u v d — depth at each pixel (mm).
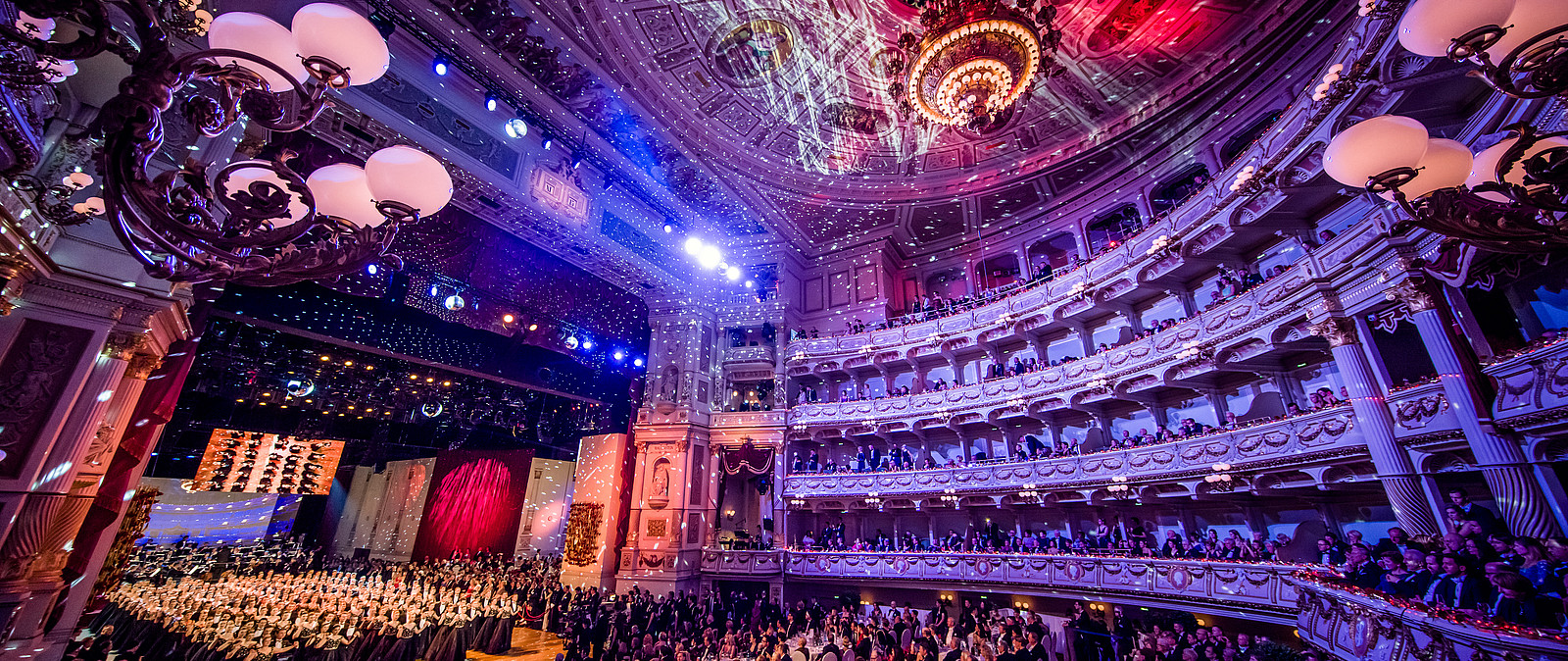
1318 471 12906
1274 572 12531
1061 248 23703
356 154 14742
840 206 23812
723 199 23172
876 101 18453
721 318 25984
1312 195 13852
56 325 7156
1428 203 3805
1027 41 12227
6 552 6574
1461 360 10133
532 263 19688
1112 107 18234
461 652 14508
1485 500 11477
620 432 23906
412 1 14391
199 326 11195
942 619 17656
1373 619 8195
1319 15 14492
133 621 13594
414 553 28203
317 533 32281
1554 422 8680
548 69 16688
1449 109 10867
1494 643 5980
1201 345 15555
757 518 25344
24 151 6156
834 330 26031
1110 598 15773
